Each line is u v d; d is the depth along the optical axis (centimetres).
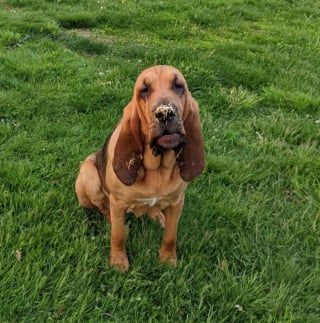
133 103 285
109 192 327
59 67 602
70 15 784
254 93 602
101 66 629
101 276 325
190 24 827
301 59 723
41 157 444
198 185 427
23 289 301
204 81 603
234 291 318
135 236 362
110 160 312
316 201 418
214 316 308
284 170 461
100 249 348
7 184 402
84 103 532
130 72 606
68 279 314
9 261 321
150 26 795
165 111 254
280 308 311
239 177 440
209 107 554
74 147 459
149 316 304
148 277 331
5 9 827
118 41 730
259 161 467
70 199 389
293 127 519
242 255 355
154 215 341
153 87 267
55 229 351
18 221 364
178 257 354
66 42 702
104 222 380
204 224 378
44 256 329
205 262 343
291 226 388
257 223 385
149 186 301
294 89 614
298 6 1034
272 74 656
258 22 907
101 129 493
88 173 356
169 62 641
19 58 614
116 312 303
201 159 296
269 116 550
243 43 753
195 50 687
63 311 297
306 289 331
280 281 333
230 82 623
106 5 866
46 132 481
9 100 517
